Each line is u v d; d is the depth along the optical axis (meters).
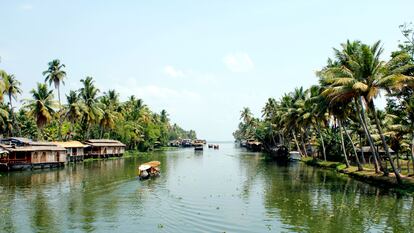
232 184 45.19
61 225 25.83
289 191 39.78
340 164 64.69
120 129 105.38
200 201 34.16
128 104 122.00
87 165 71.50
